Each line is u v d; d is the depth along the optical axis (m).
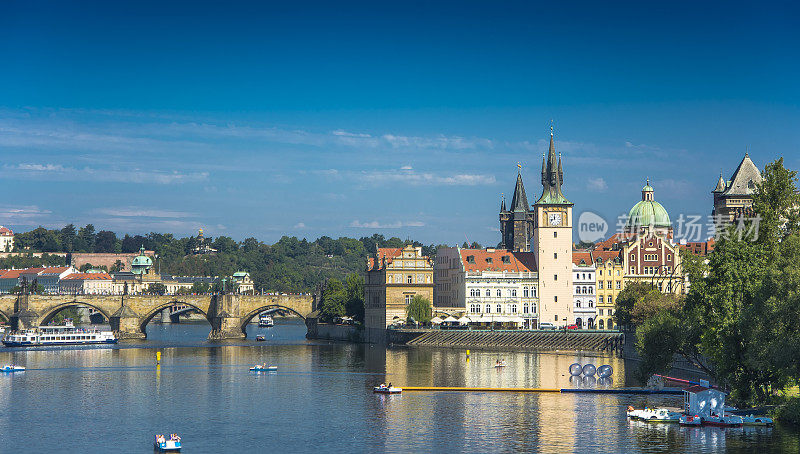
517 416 153.62
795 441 131.38
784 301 136.00
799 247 153.38
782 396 149.88
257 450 131.25
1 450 132.00
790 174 173.12
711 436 135.50
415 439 137.25
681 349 160.62
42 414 158.62
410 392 181.50
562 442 133.88
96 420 153.12
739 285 150.00
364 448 131.88
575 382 195.00
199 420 152.62
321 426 146.88
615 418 150.75
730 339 147.50
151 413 159.25
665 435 136.75
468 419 151.50
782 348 133.50
